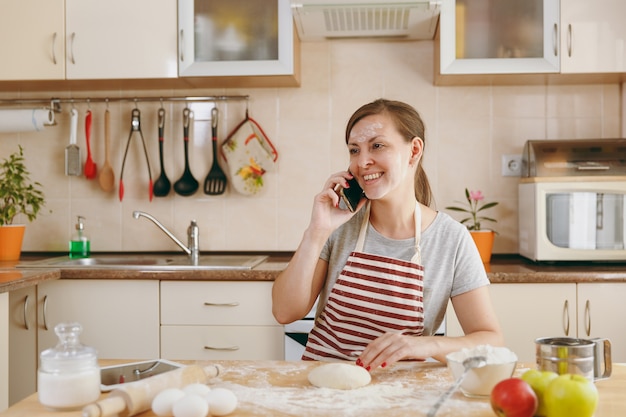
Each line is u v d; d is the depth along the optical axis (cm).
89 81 285
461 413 102
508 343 242
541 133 300
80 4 277
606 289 240
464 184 302
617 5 263
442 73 269
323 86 305
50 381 103
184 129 305
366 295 157
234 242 309
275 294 160
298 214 307
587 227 261
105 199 313
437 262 160
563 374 109
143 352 250
